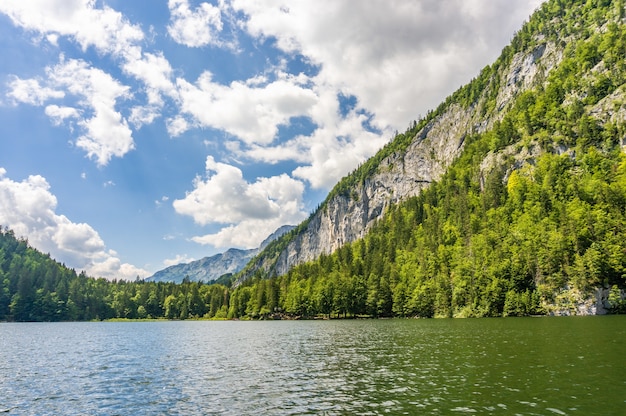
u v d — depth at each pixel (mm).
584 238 126000
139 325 173250
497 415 21797
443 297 151250
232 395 29797
